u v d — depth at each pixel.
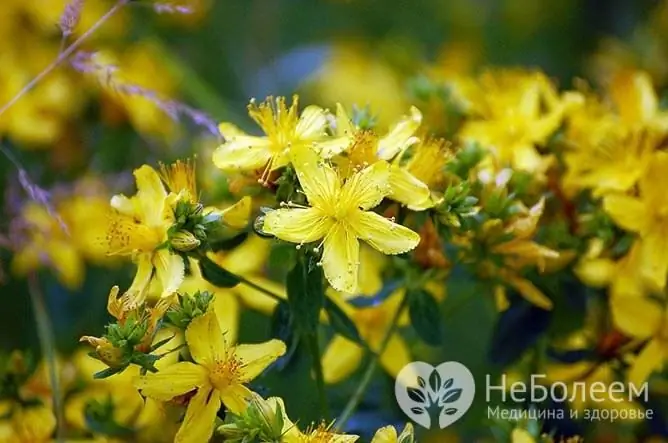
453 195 0.36
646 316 0.38
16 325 0.43
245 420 0.34
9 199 0.42
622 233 0.39
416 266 0.38
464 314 0.43
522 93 0.42
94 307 0.43
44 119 0.44
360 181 0.35
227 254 0.38
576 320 0.39
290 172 0.36
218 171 0.38
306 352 0.37
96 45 0.47
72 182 0.44
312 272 0.36
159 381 0.34
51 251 0.42
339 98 0.48
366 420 0.38
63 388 0.39
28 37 0.45
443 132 0.42
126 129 0.45
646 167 0.38
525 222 0.37
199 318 0.35
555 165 0.40
